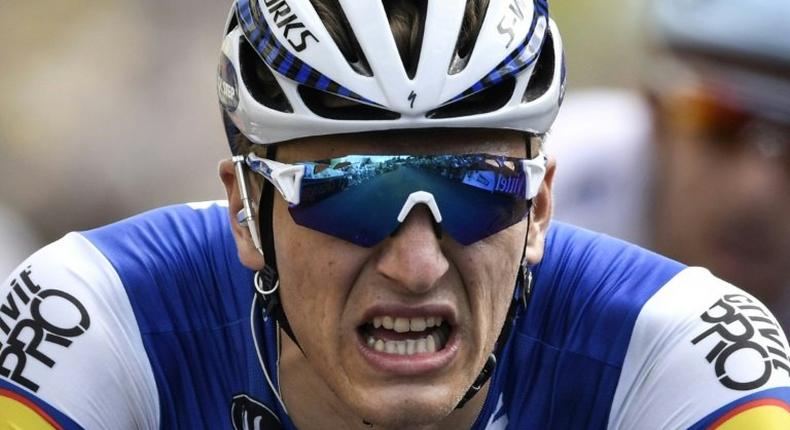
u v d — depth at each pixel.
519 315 11.65
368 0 9.52
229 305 11.58
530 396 11.53
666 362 11.04
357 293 9.75
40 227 21.80
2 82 22.70
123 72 23.39
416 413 9.83
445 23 9.45
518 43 9.71
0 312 11.41
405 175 9.44
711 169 14.76
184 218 12.11
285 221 10.02
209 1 24.42
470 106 9.72
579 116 17.81
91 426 10.91
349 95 9.41
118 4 23.86
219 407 11.48
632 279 11.59
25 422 10.75
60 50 23.31
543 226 10.97
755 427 10.43
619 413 11.29
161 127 23.20
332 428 11.23
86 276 11.41
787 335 14.79
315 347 10.06
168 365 11.41
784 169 14.46
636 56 19.42
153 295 11.49
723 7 14.38
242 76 10.16
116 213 22.38
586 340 11.45
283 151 9.95
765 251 14.70
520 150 10.02
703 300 11.25
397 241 9.52
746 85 14.28
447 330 10.02
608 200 17.31
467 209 9.54
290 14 9.77
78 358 10.98
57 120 22.70
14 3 23.33
